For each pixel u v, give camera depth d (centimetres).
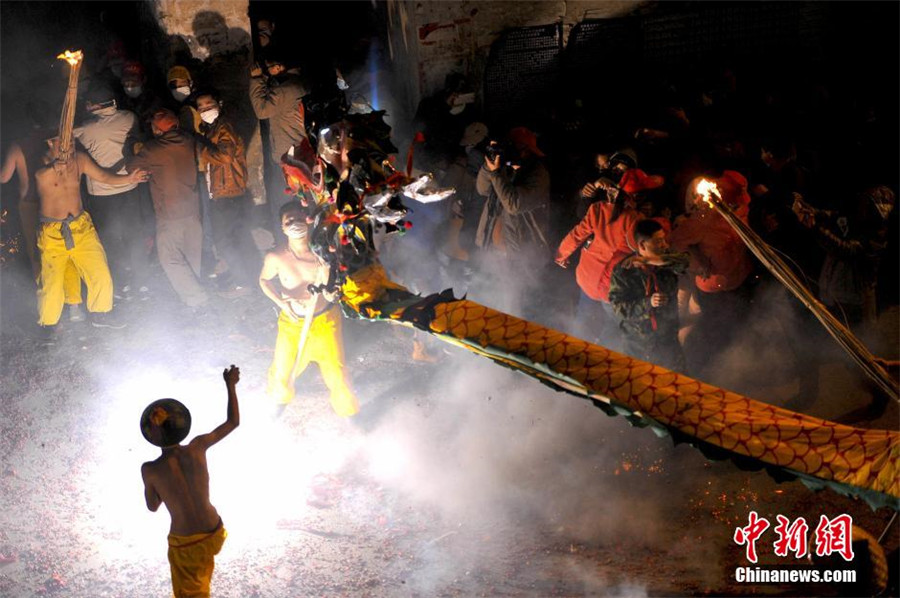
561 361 503
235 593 639
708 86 1235
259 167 1209
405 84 1307
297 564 668
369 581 645
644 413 488
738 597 597
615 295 753
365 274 587
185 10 1146
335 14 1591
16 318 1073
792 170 1048
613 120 1230
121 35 1505
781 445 475
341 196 579
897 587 519
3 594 642
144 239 1184
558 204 1146
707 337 877
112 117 1100
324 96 623
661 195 1076
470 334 528
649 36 1295
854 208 829
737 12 1306
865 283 834
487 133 1078
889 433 480
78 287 1045
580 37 1274
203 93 1110
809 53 1346
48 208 990
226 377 603
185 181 1068
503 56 1257
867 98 1265
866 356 525
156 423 567
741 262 838
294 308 789
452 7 1222
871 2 1340
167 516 732
